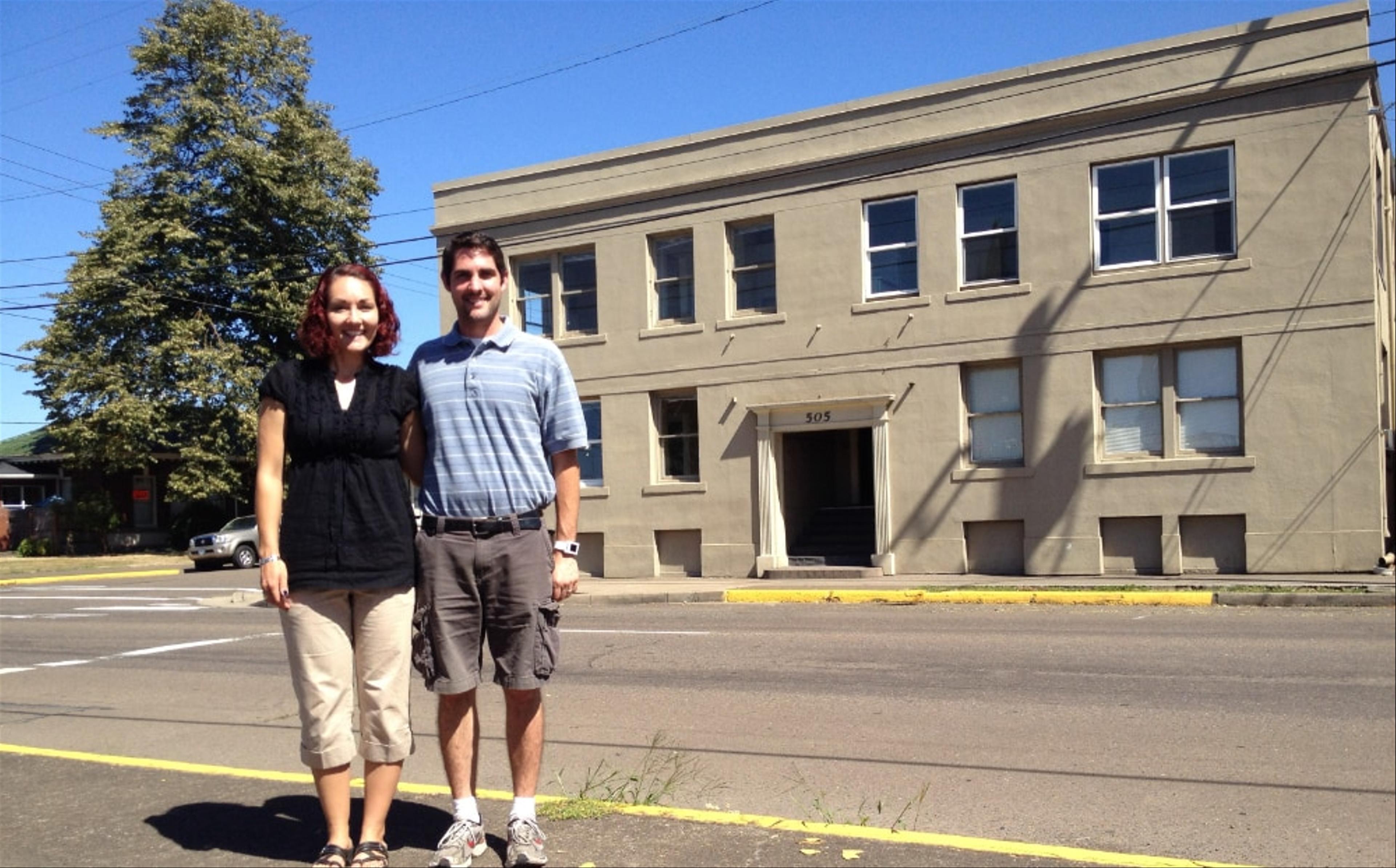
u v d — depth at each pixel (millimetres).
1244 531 17891
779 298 21547
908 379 20328
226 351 37719
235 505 43438
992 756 7434
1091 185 19047
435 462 4410
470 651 4445
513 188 24219
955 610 15312
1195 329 18203
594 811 5230
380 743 4348
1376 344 17219
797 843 4773
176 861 4691
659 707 9211
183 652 13539
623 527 23000
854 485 23734
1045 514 19172
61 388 36625
